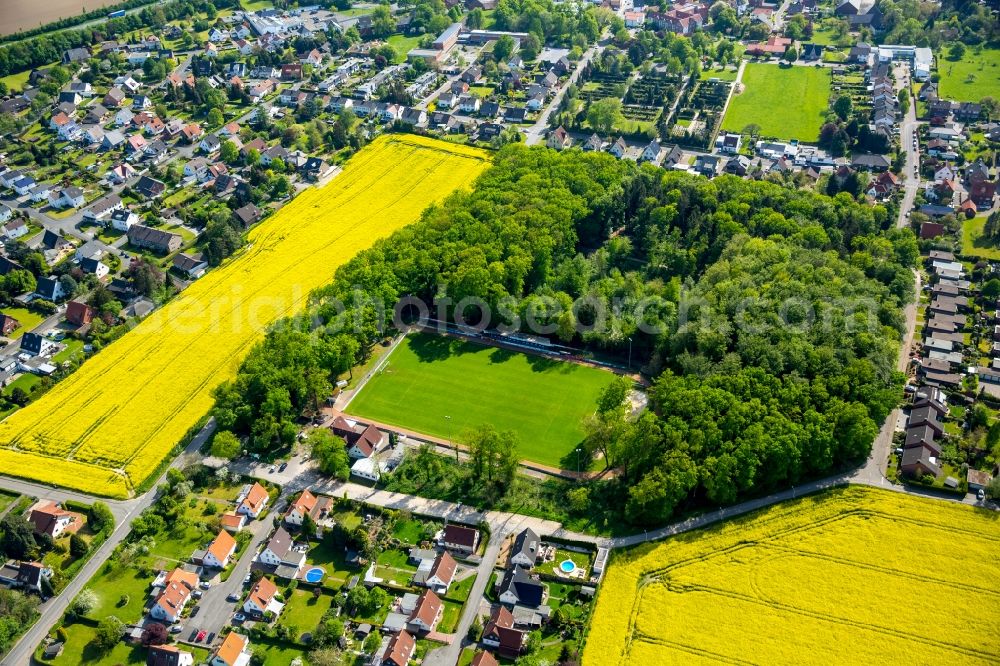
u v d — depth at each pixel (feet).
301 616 526.16
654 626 502.79
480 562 556.92
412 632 510.17
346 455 630.74
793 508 572.92
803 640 487.61
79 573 562.66
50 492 625.82
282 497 614.75
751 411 595.88
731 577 529.45
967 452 611.47
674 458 570.05
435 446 655.76
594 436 609.83
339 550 571.69
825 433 579.07
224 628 520.01
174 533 588.09
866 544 544.21
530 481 617.21
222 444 629.51
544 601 524.11
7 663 507.71
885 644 482.28
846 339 645.92
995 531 548.31
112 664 500.74
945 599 506.07
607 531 572.92
